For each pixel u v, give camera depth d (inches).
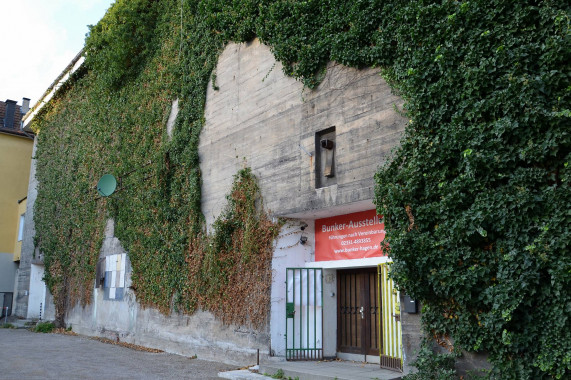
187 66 607.5
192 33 609.0
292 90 451.8
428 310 317.1
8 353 549.0
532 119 274.2
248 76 511.5
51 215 955.3
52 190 967.0
